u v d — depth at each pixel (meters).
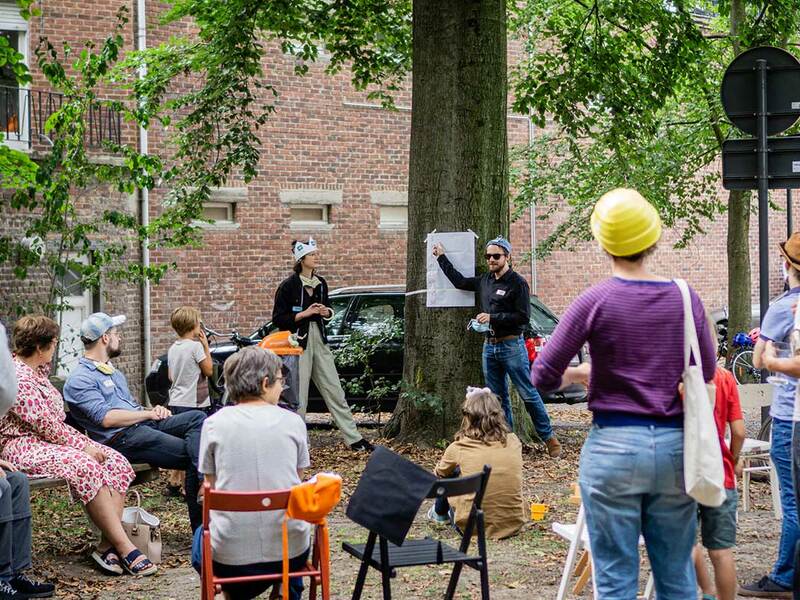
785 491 6.02
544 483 10.20
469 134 11.87
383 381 13.10
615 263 4.37
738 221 18.55
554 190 20.41
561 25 18.12
